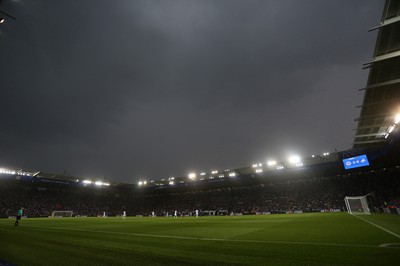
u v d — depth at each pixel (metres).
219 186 66.38
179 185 68.12
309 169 49.94
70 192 70.69
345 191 48.66
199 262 5.77
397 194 41.00
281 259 5.76
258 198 58.56
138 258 6.41
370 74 16.73
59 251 7.71
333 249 6.67
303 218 23.64
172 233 12.98
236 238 9.96
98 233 13.75
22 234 13.51
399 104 20.47
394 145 31.39
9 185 59.31
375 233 9.70
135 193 80.56
